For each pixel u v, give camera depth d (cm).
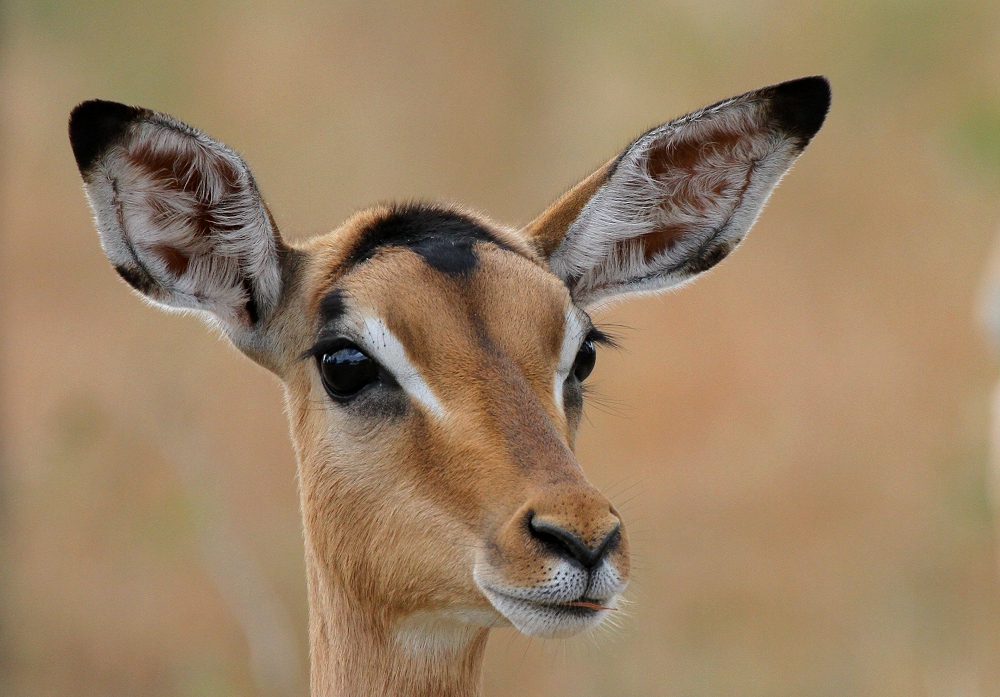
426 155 2322
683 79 2417
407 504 768
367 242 837
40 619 1574
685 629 1547
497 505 730
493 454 741
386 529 778
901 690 1476
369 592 796
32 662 1513
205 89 2348
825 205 2231
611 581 715
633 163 920
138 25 2388
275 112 2331
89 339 1923
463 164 2306
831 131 2336
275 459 1772
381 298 788
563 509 707
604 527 710
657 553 1658
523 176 2303
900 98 2347
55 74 2344
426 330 774
